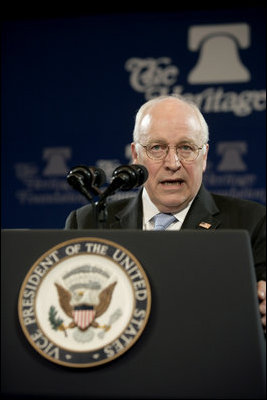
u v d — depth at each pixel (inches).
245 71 290.4
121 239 76.6
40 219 297.6
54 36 307.1
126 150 295.4
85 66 303.0
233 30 293.9
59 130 301.1
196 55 295.0
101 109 299.3
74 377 72.5
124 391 71.7
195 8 297.6
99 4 304.7
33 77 306.0
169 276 74.8
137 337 72.3
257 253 127.0
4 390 73.5
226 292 73.7
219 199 137.3
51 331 73.8
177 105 130.3
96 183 96.0
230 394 71.1
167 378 71.8
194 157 128.0
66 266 75.8
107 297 74.1
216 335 72.6
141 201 136.1
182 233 76.1
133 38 300.8
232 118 287.7
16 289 76.5
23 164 301.4
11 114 305.0
